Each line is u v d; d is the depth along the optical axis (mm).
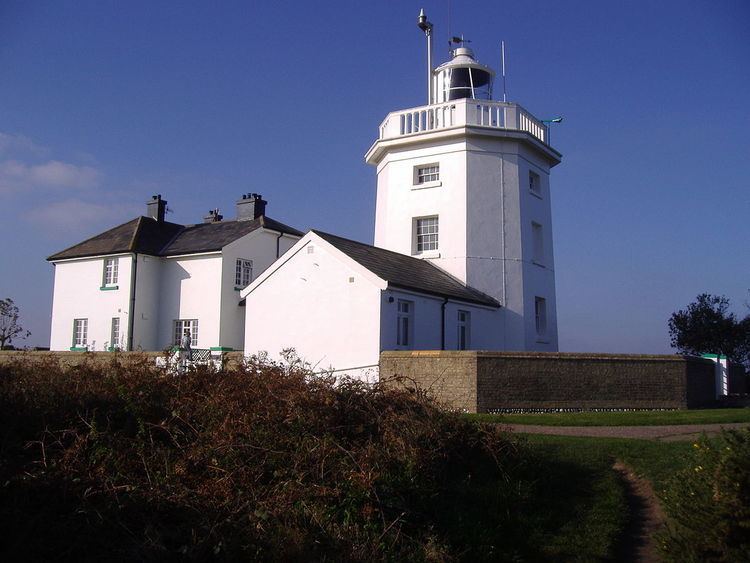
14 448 7836
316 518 7188
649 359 19094
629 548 8414
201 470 7859
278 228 34781
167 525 6980
